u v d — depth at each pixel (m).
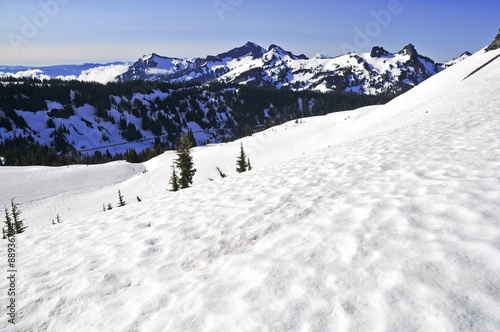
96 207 54.91
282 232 4.71
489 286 2.42
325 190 6.57
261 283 3.25
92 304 3.54
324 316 2.53
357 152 10.65
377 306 2.49
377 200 5.00
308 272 3.27
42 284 4.35
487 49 50.88
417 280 2.67
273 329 2.49
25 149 192.38
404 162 7.41
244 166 51.69
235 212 6.38
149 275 4.14
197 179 64.06
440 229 3.50
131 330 2.90
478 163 5.64
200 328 2.70
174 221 6.65
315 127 98.44
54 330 3.19
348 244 3.70
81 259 5.18
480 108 14.08
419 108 28.03
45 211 52.62
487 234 3.13
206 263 4.29
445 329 2.11
